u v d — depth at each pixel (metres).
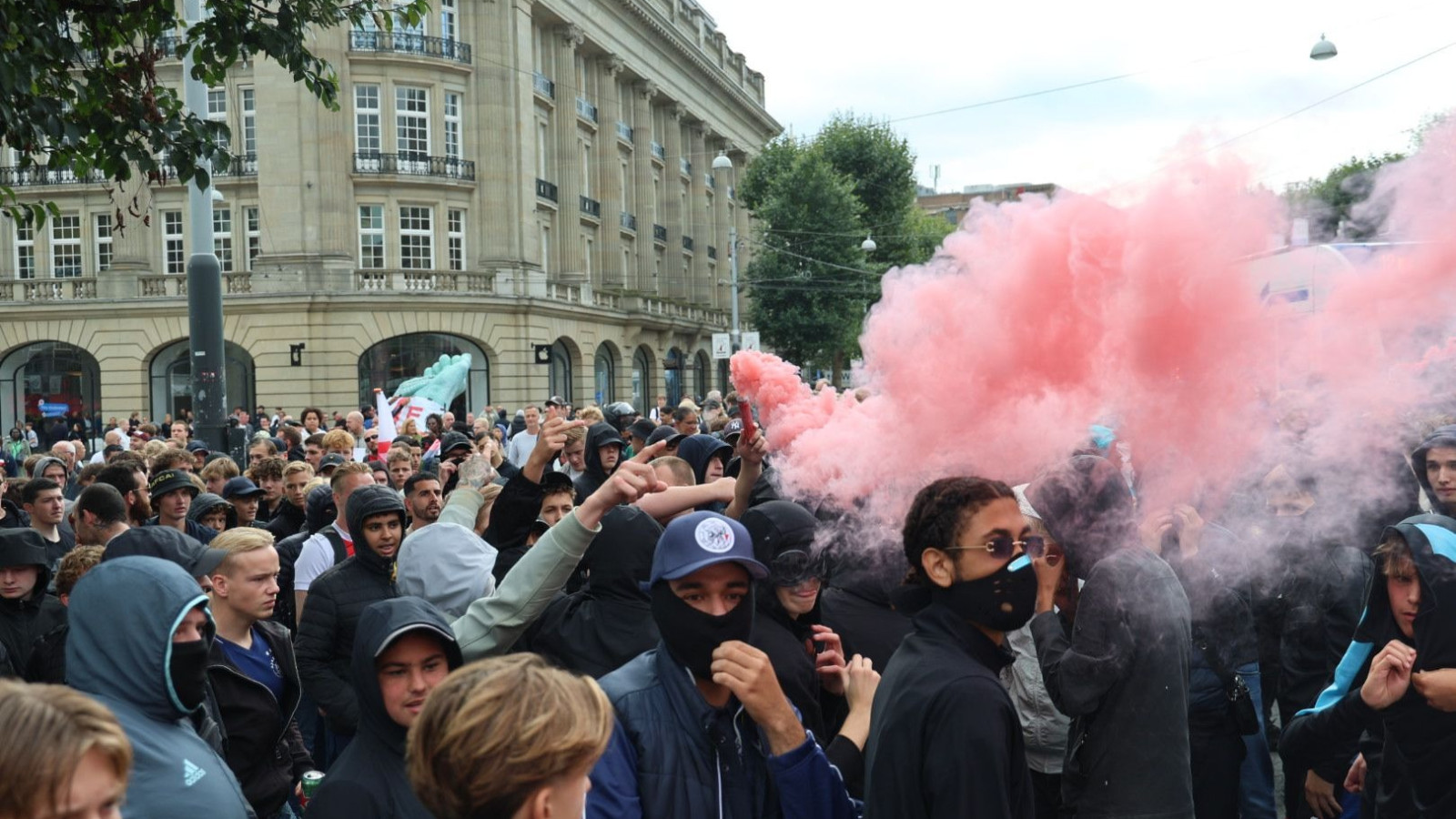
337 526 6.29
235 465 8.59
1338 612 4.58
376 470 8.62
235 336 33.69
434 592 4.66
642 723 2.63
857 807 2.92
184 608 2.94
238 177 34.50
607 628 3.90
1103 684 3.18
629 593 3.94
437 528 4.81
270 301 33.19
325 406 33.66
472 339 35.81
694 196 56.75
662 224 53.12
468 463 6.20
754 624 3.53
